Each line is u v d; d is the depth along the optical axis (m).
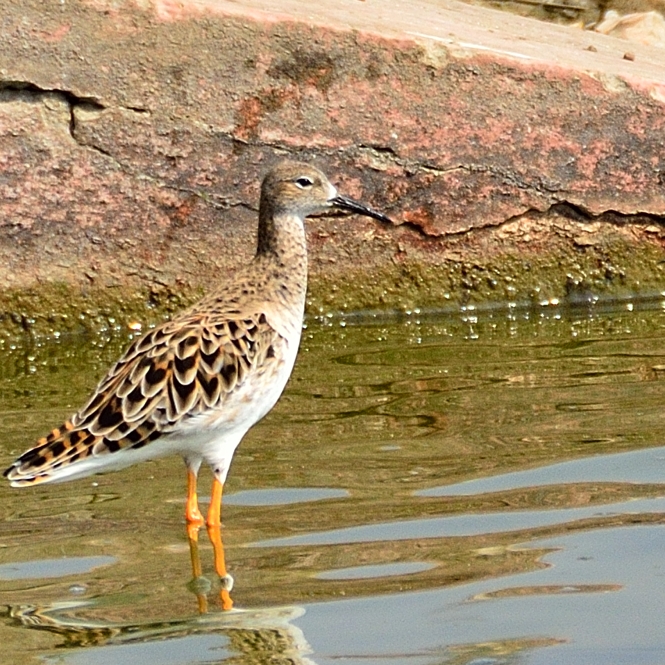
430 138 14.78
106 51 13.95
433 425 11.33
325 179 10.78
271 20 14.16
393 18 15.52
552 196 15.30
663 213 15.66
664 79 15.47
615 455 10.46
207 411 9.27
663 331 14.36
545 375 12.75
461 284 15.35
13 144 13.98
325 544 8.94
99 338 14.54
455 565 8.51
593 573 8.32
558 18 18.94
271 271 10.26
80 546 9.06
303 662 7.27
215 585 8.35
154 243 14.57
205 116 14.28
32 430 11.34
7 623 7.87
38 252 14.38
